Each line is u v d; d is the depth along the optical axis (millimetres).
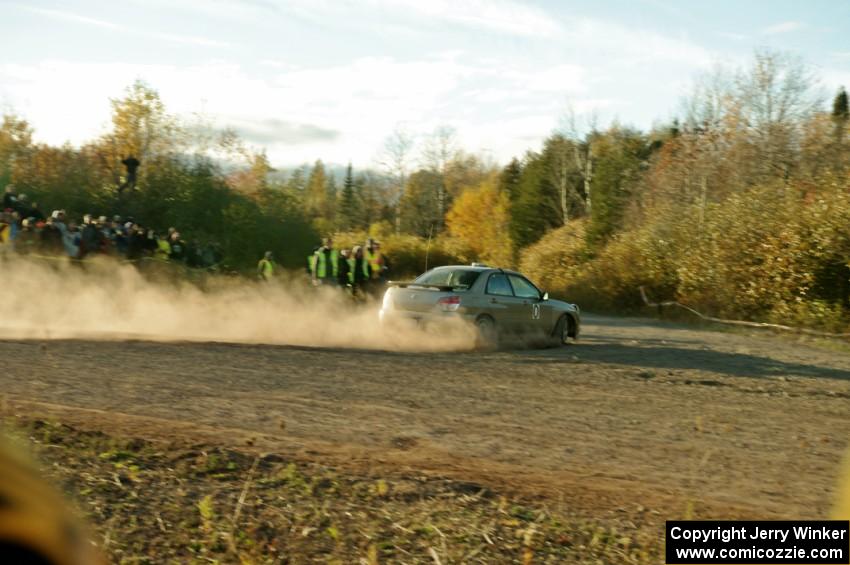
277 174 35438
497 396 9750
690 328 25484
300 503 5301
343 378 10414
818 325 23328
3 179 29375
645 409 9367
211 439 6586
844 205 24484
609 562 4629
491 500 5512
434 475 5938
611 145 62031
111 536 4633
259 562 4484
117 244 19484
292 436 7066
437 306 14664
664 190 44094
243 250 30844
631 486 6039
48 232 17656
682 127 52938
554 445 7340
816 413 9602
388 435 7375
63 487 5176
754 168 41344
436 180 68312
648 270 33156
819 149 41781
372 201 68188
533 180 65375
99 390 8594
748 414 9320
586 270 38062
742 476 6500
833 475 6621
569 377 11617
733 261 27438
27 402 7520
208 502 4996
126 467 5676
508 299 15398
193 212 31672
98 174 32156
